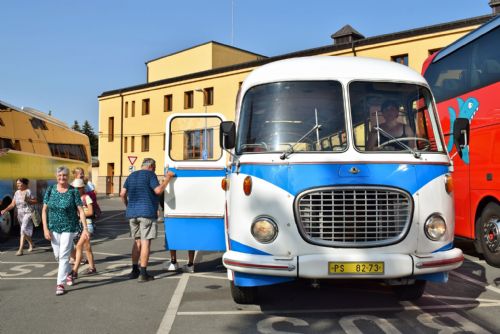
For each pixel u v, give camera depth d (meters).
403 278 5.28
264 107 5.75
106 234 15.07
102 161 48.06
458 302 6.46
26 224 11.31
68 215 7.22
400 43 26.39
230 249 5.48
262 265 5.08
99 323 5.66
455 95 10.02
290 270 5.00
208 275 8.41
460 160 9.77
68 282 7.69
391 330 5.30
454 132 6.17
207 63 41.50
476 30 9.33
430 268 5.11
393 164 5.31
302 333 5.23
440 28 24.73
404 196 5.22
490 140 8.73
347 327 5.41
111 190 47.62
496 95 8.57
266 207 5.22
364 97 5.71
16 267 9.41
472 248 11.40
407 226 5.19
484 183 8.93
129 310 6.20
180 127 7.97
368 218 5.16
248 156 5.42
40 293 7.17
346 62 5.99
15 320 5.79
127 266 9.38
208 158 7.98
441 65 10.75
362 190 5.16
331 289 7.25
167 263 9.61
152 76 46.28
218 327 5.47
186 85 40.03
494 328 5.35
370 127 5.56
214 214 7.62
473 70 9.36
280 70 5.91
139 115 44.44
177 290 7.28
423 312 5.99
